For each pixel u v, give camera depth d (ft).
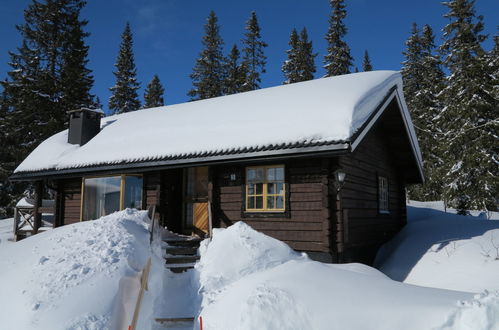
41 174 40.50
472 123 56.08
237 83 122.52
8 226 57.36
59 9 94.17
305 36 122.21
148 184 36.47
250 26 122.21
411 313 13.57
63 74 90.79
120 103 126.82
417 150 40.88
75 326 14.53
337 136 25.11
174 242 29.01
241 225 25.43
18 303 16.08
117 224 25.20
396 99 34.55
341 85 33.71
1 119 92.12
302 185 28.73
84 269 18.49
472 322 12.10
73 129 45.09
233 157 28.84
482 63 57.11
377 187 36.70
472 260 26.45
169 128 37.99
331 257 26.81
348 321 13.92
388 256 34.35
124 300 17.03
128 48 131.23
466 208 56.08
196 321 17.46
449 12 67.15
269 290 16.51
